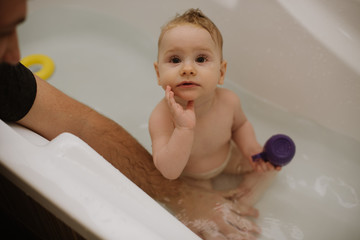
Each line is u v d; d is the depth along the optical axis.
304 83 1.05
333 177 1.02
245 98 1.21
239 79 1.21
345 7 0.97
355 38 0.96
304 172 1.04
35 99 0.77
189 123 0.76
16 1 0.42
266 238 0.89
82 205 0.54
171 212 0.86
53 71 1.38
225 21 1.16
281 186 1.01
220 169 0.95
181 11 1.25
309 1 1.02
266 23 1.06
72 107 0.86
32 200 0.73
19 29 1.42
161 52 0.77
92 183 0.58
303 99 1.08
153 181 0.85
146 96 1.31
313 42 0.98
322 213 0.95
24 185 0.58
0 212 1.09
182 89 0.74
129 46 1.46
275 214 0.94
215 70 0.77
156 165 0.82
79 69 1.41
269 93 1.15
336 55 0.95
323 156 1.06
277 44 1.06
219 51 0.80
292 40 1.03
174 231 0.55
